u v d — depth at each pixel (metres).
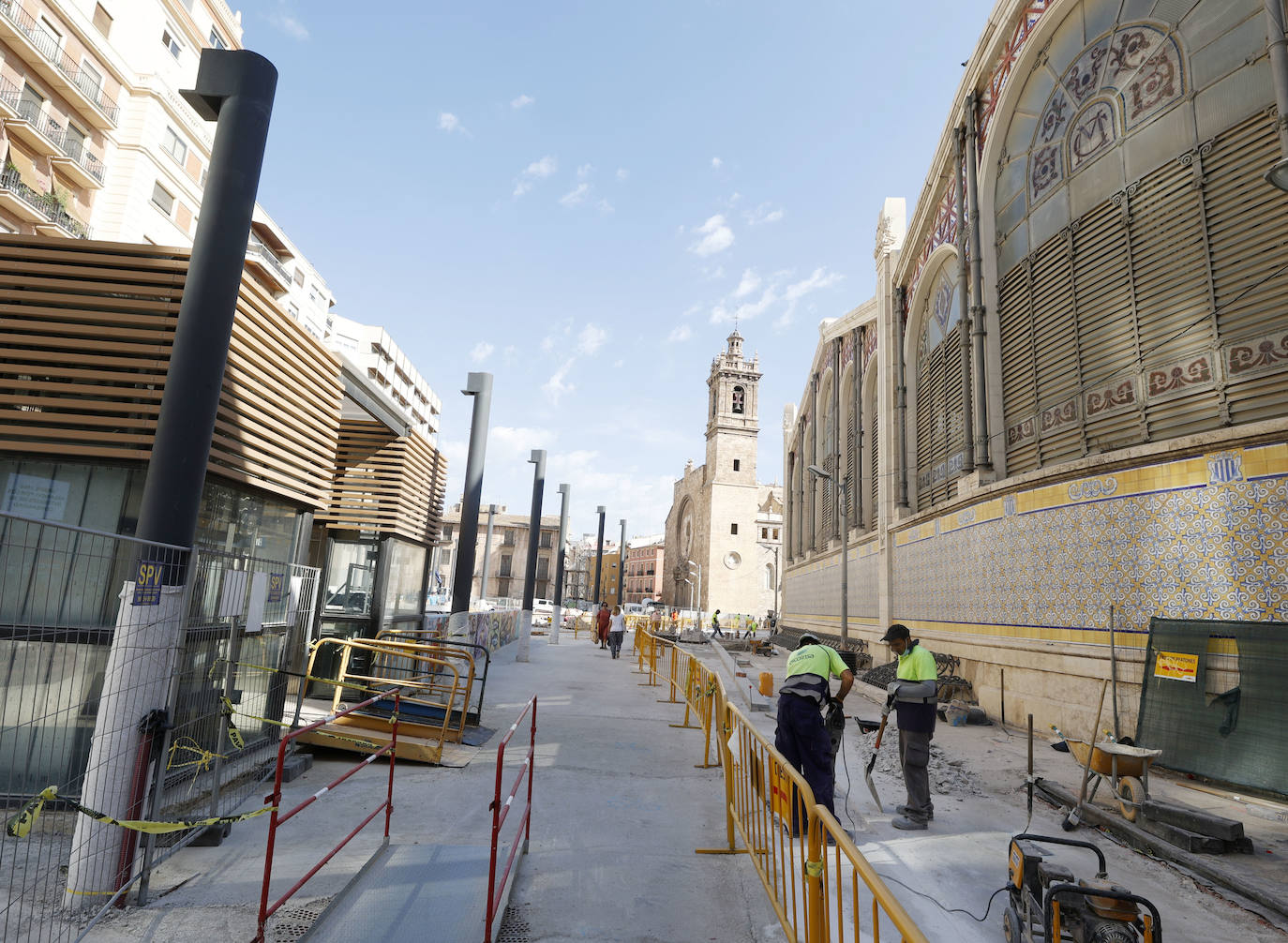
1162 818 5.19
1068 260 10.39
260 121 4.60
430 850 4.59
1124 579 8.40
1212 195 8.03
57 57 24.81
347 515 11.34
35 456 5.40
